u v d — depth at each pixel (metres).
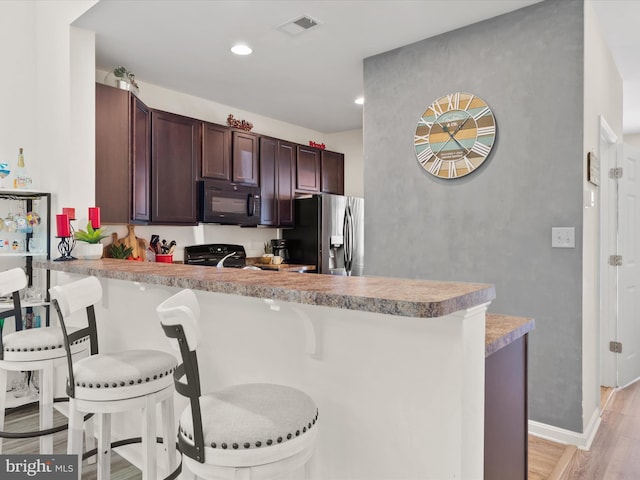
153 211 3.44
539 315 2.46
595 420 2.63
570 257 2.36
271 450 1.01
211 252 4.36
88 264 2.25
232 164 4.15
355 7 2.49
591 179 2.45
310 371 1.38
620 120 3.73
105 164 2.91
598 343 2.71
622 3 2.51
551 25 2.40
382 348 1.20
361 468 1.25
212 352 1.75
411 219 2.97
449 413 1.06
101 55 3.17
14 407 2.74
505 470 1.36
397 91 3.03
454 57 2.76
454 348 1.05
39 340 1.91
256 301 1.56
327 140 5.68
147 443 1.51
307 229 4.73
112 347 2.33
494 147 2.61
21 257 3.02
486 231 2.65
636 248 3.56
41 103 3.01
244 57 3.20
